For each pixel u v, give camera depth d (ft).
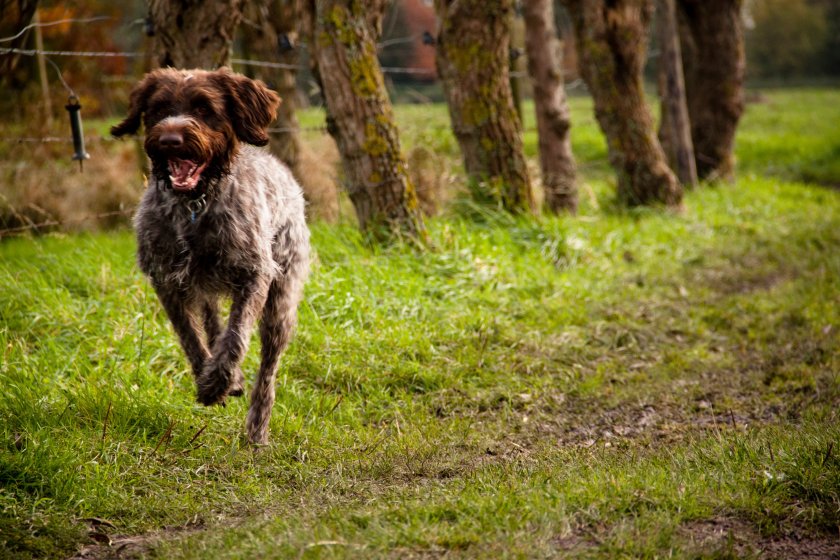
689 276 45.39
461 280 38.11
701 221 56.95
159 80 22.91
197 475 22.31
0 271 34.53
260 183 24.13
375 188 39.34
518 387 30.30
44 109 56.03
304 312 33.06
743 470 20.85
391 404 28.50
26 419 23.48
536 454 24.76
